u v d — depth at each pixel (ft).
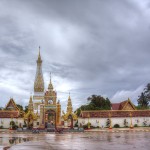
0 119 362.94
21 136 228.02
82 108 462.19
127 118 362.33
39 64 580.30
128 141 161.38
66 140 176.55
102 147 128.36
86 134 257.34
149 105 520.83
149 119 366.63
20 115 379.55
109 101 476.13
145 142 153.79
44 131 313.53
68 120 375.66
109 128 342.03
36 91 549.13
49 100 383.45
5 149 121.08
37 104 507.71
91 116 359.46
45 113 379.55
